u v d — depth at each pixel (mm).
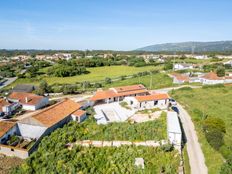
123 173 31359
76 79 122062
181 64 139750
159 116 53781
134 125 45438
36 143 38594
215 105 64000
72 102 55281
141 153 35969
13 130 42438
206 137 42094
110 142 39562
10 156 36938
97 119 50688
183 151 39156
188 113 59344
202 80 99750
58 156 34156
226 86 89875
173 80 100625
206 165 35281
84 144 38781
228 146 37875
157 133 42250
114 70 147375
